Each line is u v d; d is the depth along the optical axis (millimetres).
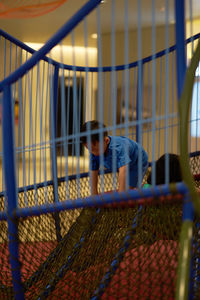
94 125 2510
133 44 8297
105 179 3502
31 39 8953
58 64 3234
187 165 1445
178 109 1473
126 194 1540
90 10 1669
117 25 7887
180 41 1465
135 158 2855
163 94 7488
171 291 1727
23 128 2258
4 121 1903
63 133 1814
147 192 1484
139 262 1850
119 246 1991
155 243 1933
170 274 1742
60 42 1809
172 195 1453
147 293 1862
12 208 1927
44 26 7816
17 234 1965
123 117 7910
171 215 1770
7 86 1900
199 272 1794
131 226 1933
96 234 2133
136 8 6746
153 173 1524
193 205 1425
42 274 2189
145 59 3334
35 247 2174
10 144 1908
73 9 6555
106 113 7898
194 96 4781
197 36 2930
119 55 8398
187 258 1406
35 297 2117
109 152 2619
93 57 9203
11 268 1997
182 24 1462
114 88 1637
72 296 2043
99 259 2094
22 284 2033
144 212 1887
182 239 1419
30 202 2918
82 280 2088
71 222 2197
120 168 2566
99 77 1677
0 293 2135
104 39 8531
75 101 1726
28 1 3182
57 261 2219
